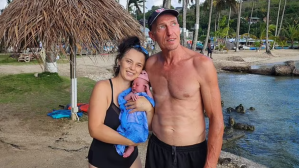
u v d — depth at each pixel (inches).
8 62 682.2
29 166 152.5
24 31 164.9
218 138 77.4
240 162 167.9
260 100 424.8
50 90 359.6
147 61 86.1
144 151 181.2
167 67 80.1
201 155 81.4
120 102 82.4
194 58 76.6
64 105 291.3
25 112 264.1
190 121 79.0
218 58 1014.4
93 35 175.2
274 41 1573.6
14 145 182.4
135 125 80.4
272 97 446.9
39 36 165.0
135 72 82.4
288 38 1855.3
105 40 183.3
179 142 80.2
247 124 285.9
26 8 175.5
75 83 240.1
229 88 531.8
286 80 638.5
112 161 86.0
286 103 403.2
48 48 167.5
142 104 81.0
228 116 330.0
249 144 239.9
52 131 214.7
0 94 330.3
